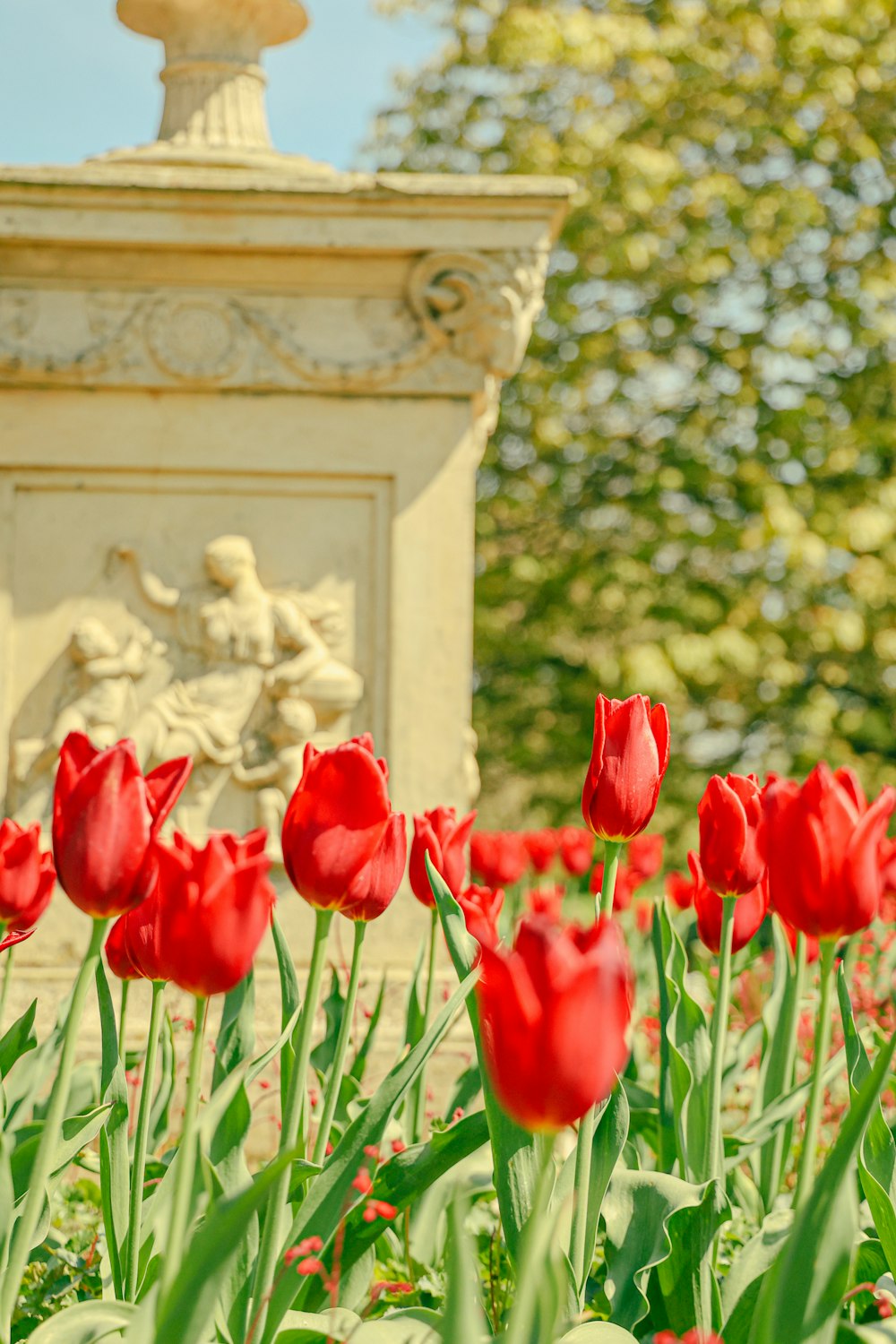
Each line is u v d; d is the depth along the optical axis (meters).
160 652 4.96
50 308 4.97
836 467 13.66
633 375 14.66
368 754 1.49
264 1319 1.59
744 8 14.07
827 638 13.30
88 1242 2.51
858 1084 1.83
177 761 1.46
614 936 1.09
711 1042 2.12
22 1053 2.12
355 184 4.90
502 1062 1.06
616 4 14.67
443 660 4.97
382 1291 1.77
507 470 14.76
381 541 5.03
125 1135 1.82
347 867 1.51
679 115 14.30
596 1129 1.84
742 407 14.28
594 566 13.58
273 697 4.96
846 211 14.58
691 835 13.80
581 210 13.72
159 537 5.00
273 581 5.01
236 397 5.02
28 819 4.86
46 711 4.91
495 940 1.15
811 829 1.54
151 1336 1.31
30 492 4.99
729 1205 1.83
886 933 4.34
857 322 14.12
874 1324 1.54
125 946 1.88
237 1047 2.02
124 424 5.00
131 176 4.85
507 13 14.08
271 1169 1.22
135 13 5.38
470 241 4.96
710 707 14.34
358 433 5.03
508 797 15.41
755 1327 1.45
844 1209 1.37
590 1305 2.04
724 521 13.23
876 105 14.33
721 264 14.11
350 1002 1.79
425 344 5.01
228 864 1.34
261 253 4.95
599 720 1.74
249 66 5.37
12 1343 2.04
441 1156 1.78
